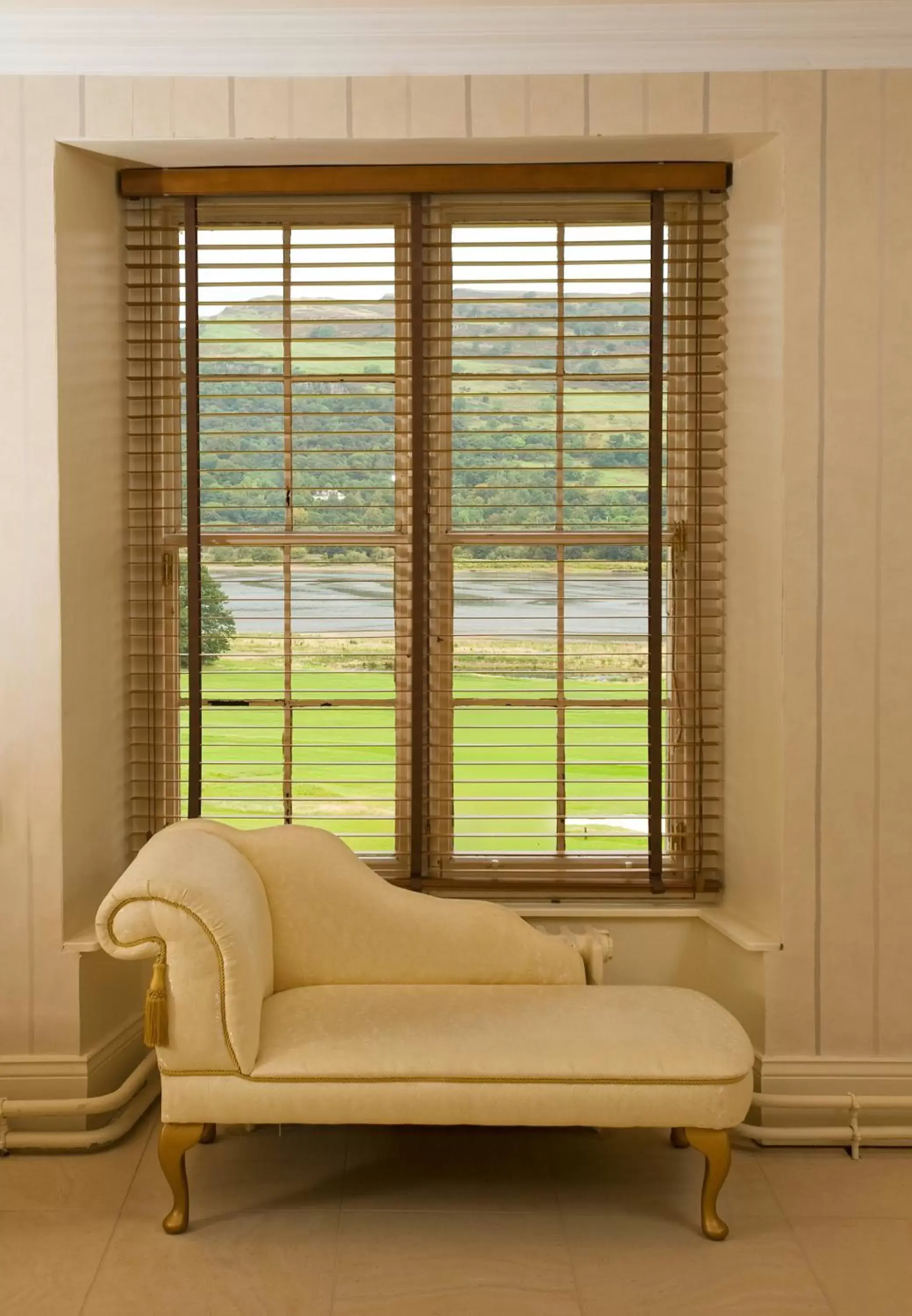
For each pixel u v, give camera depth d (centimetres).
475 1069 224
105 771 291
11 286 265
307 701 305
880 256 267
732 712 296
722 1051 229
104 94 266
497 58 265
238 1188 251
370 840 308
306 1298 212
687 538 302
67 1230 234
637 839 309
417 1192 250
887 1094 274
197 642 293
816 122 265
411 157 281
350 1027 236
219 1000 225
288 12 256
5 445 266
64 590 270
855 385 268
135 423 302
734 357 291
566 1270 221
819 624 270
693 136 268
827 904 273
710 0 254
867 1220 240
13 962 271
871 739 272
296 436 301
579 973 266
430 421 300
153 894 224
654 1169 261
